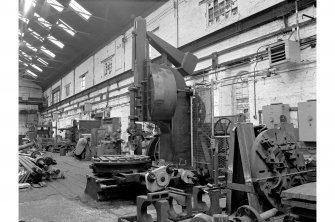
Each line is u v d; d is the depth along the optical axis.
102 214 3.51
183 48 8.92
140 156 4.65
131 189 4.38
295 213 2.20
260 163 2.87
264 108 5.52
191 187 4.24
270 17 6.17
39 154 8.48
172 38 9.41
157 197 2.78
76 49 17.36
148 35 4.91
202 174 4.40
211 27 7.77
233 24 7.08
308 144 4.68
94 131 10.89
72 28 14.94
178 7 9.20
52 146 15.29
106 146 9.67
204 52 8.12
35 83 28.06
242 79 6.89
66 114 21.14
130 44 12.36
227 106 7.29
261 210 2.84
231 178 3.09
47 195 4.66
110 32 13.85
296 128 4.99
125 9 11.89
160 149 4.91
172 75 4.53
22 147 11.12
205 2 8.05
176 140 4.66
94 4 12.39
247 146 2.97
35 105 27.64
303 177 3.16
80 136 12.12
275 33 6.03
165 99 4.32
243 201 3.16
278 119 5.24
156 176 3.24
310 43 5.35
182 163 4.62
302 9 5.57
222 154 4.53
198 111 4.71
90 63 16.66
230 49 7.18
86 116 17.11
